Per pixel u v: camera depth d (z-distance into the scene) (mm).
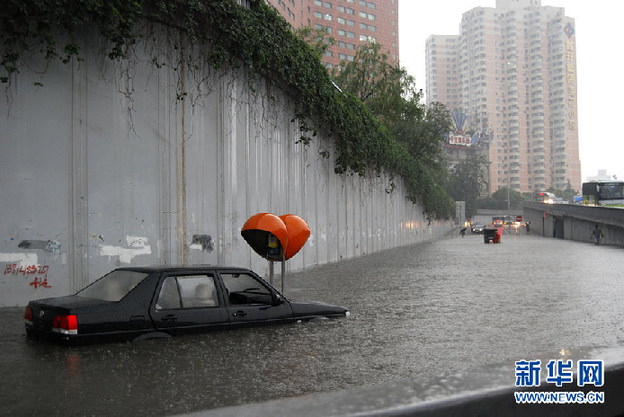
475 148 195500
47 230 12406
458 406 2061
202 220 15680
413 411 1947
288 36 19609
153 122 14406
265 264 18984
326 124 25453
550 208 74938
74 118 12891
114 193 13516
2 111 11945
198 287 8461
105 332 7418
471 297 14133
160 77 14602
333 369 6785
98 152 13266
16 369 6426
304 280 18375
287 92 21016
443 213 78250
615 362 2611
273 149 20078
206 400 5402
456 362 7270
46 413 4996
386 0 135500
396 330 9547
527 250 40000
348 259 30234
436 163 68938
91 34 13172
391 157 39250
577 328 9875
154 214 14336
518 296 14328
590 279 18703
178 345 7672
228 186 16688
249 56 16828
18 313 10930
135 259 13859
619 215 47062
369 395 2082
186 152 15250
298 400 2027
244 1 17234
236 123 17266
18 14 11633
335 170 27656
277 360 7137
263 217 12539
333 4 125688
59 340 7281
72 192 12805
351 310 11859
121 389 5730
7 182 11969
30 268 12148
